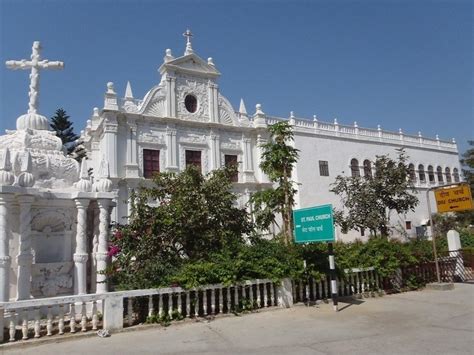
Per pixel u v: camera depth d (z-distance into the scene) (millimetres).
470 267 16250
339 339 7266
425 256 14508
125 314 8648
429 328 7922
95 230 11055
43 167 10391
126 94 28875
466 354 6125
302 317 9273
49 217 10359
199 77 32281
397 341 7000
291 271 10578
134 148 28359
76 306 9398
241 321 8938
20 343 7129
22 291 9016
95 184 10422
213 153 31719
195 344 7129
